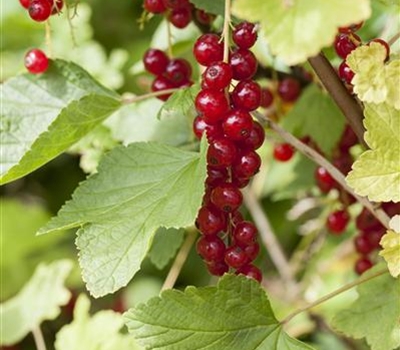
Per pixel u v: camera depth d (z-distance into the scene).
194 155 0.50
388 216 0.55
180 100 0.50
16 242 0.88
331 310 0.75
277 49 0.42
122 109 0.62
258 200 0.80
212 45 0.49
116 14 0.94
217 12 0.54
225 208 0.49
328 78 0.51
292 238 0.88
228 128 0.48
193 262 0.89
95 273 0.48
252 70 0.49
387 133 0.48
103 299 0.89
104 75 0.78
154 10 0.56
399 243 0.48
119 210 0.49
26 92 0.56
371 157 0.48
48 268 0.73
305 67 0.62
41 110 0.56
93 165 0.63
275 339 0.50
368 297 0.54
